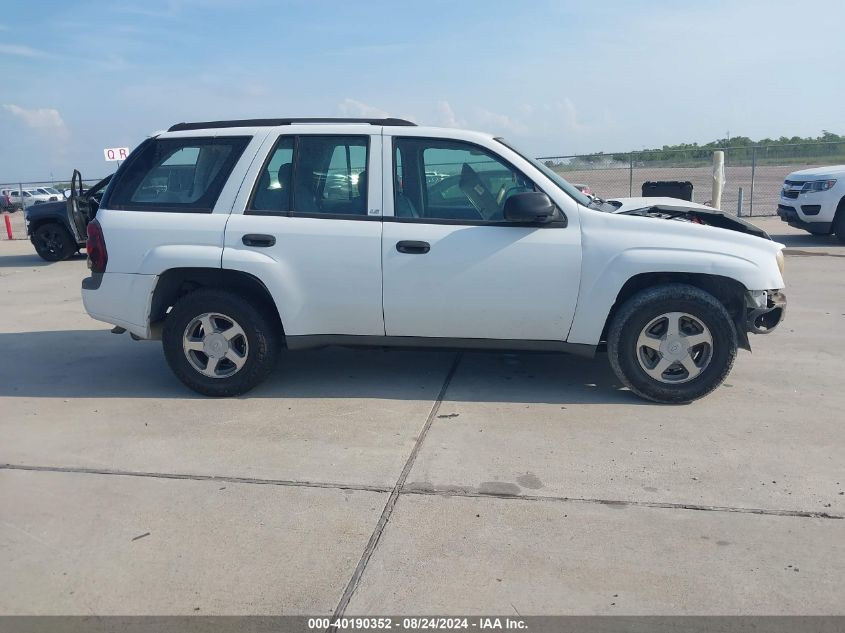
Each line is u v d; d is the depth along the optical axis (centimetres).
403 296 525
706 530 368
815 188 1321
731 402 541
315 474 434
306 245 525
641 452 457
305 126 543
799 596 315
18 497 411
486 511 389
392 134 531
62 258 1456
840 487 410
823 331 738
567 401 545
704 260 505
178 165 554
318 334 543
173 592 325
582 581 328
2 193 3228
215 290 546
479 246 514
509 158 524
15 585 332
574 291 515
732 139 2689
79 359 682
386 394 565
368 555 350
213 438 488
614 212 557
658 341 522
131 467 446
